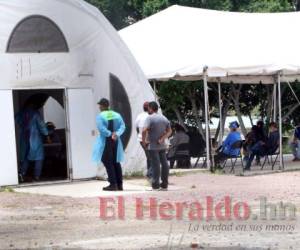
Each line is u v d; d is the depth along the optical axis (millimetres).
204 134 33000
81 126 22547
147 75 25859
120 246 12227
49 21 22109
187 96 32562
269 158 30891
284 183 21297
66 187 21109
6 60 21531
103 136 19891
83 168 22547
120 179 20078
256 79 27312
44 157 23672
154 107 19859
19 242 12859
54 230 14023
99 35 22938
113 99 23203
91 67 22750
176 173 24312
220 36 27078
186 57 25531
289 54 25641
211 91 33531
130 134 23500
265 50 25750
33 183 21812
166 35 28062
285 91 34312
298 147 29422
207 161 25188
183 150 26094
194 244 12109
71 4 22438
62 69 22266
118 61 23312
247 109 36031
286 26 28203
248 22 28625
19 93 25203
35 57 21906
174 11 30000
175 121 34312
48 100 26906
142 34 28797
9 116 21500
